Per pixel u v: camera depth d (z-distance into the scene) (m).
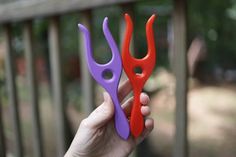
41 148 1.65
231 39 3.05
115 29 2.45
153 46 0.77
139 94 0.78
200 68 4.96
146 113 0.78
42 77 3.54
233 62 4.82
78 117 2.84
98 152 0.83
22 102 3.51
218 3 2.55
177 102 1.07
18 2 1.51
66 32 2.72
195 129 3.42
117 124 0.78
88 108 1.36
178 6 1.02
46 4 1.36
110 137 0.83
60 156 1.53
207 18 2.64
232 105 4.11
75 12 1.31
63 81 1.47
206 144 3.04
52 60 1.46
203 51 4.46
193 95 4.62
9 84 1.73
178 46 1.04
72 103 3.13
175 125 1.09
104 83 0.76
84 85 1.36
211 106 4.14
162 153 2.65
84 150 0.82
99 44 2.68
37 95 1.62
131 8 1.14
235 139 3.07
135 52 1.17
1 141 1.90
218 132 3.29
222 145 2.99
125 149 0.84
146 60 0.77
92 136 0.80
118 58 0.76
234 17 2.82
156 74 3.04
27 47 1.58
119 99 0.82
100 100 2.35
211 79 5.02
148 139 2.44
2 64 2.87
